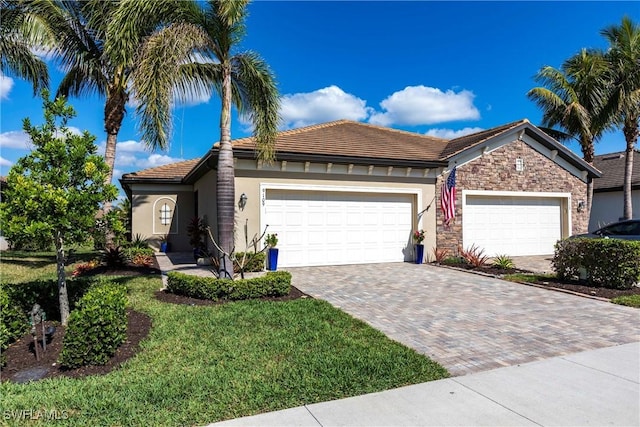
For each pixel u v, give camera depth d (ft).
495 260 44.01
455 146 52.54
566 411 11.60
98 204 19.52
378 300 26.20
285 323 20.07
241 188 38.32
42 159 18.33
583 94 59.98
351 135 51.60
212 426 10.73
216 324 19.70
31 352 16.21
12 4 42.29
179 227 62.85
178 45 24.89
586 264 30.96
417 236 44.34
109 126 47.57
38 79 49.42
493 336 18.85
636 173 69.10
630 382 13.64
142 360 15.35
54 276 35.22
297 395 12.50
